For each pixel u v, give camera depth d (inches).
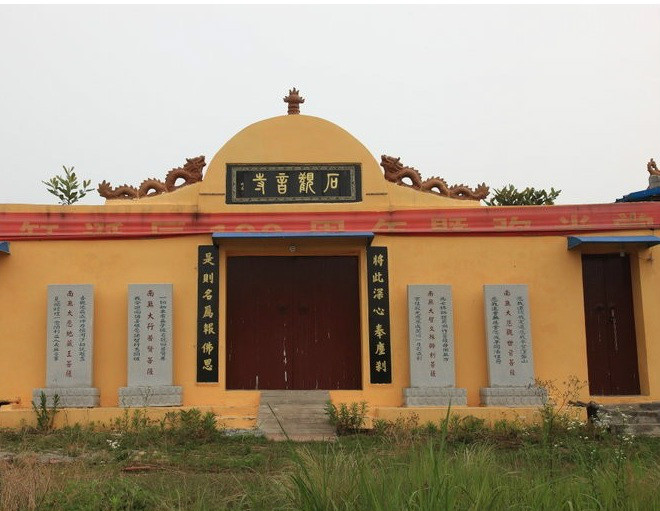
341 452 358.0
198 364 682.2
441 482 291.7
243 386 706.8
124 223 696.4
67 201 823.1
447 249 705.0
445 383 669.9
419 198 721.0
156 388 661.3
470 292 699.4
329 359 714.2
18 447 557.0
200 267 695.1
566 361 689.6
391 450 443.5
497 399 665.0
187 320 687.7
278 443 578.9
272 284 723.4
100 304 685.9
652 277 705.6
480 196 725.9
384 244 704.4
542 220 706.8
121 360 678.5
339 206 706.8
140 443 573.9
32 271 687.7
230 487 401.7
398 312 696.4
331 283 724.7
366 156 716.7
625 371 709.3
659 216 705.0
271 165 711.7
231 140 714.8
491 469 327.0
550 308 697.0
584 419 644.1
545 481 320.2
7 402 662.5
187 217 699.4
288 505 310.3
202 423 605.0
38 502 354.3
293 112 732.0
